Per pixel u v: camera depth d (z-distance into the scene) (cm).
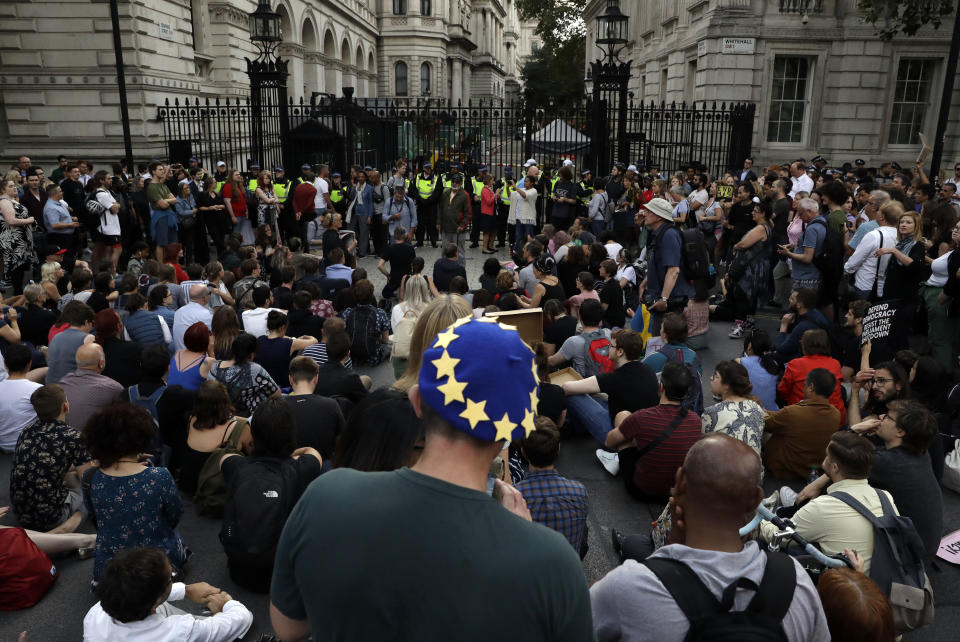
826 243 796
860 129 1911
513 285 805
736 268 907
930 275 680
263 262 1104
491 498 119
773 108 1934
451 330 127
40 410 443
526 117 1594
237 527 378
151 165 1191
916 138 1950
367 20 5153
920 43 1852
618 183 1412
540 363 549
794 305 684
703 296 780
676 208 1130
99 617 313
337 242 1116
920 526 376
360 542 113
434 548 111
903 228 690
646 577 175
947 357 666
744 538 256
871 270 738
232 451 471
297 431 452
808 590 175
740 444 184
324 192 1391
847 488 341
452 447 120
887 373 493
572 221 1430
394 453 273
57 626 369
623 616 176
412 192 1500
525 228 1407
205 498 468
